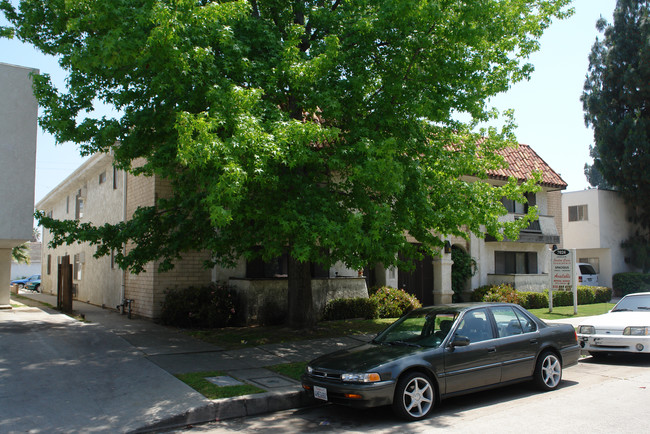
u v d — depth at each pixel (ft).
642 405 22.89
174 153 30.37
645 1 90.84
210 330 43.09
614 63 92.27
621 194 94.99
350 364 21.68
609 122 92.27
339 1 37.65
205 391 23.53
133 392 23.52
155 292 48.34
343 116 32.76
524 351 25.09
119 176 59.82
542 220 71.97
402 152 32.40
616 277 91.76
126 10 26.89
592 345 33.99
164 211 37.52
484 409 22.68
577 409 22.31
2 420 19.86
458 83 33.32
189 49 26.84
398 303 53.93
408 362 21.29
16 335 36.11
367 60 33.91
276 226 27.81
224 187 22.63
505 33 33.86
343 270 53.52
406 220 31.45
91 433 18.86
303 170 32.53
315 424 21.03
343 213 29.66
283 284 48.16
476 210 35.14
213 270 50.72
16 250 137.08
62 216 89.45
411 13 30.09
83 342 34.86
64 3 29.58
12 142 42.88
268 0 36.27
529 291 67.87
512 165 71.56
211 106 27.12
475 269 67.10
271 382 25.85
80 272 75.20
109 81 31.78
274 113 27.86
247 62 29.45
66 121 30.99
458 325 23.65
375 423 20.90
